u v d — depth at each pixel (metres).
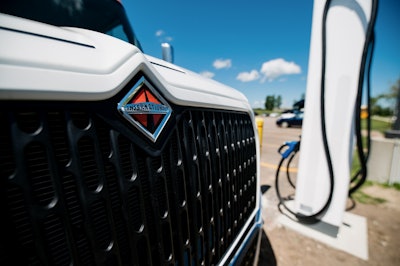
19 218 0.40
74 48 0.50
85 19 1.53
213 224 0.98
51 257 0.44
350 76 1.83
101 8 1.68
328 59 1.92
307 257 1.90
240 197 1.31
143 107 0.59
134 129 0.57
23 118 0.39
